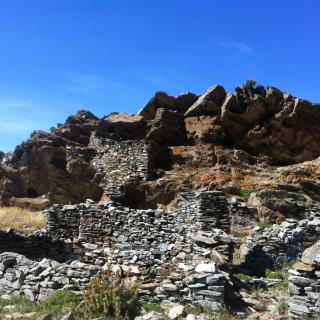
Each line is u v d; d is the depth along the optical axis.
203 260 12.47
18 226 24.73
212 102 36.94
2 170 34.53
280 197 22.77
